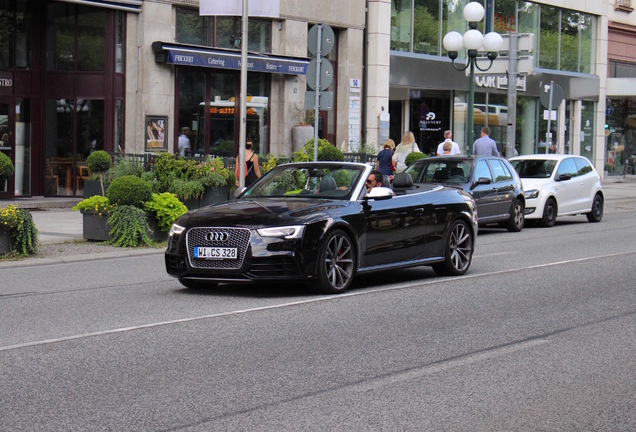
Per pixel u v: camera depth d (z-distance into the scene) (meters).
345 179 12.68
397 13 34.12
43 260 15.66
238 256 11.28
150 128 26.28
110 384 7.25
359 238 12.17
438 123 36.09
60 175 26.06
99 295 11.93
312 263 11.47
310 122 30.34
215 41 27.98
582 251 17.77
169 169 22.34
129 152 25.94
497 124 38.94
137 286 12.80
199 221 11.59
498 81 37.69
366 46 33.00
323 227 11.59
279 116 29.81
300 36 30.16
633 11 47.44
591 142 45.34
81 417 6.36
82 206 17.89
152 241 18.22
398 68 33.81
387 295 12.01
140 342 8.86
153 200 18.41
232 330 9.50
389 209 12.68
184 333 9.32
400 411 6.62
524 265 15.47
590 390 7.32
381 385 7.35
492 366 8.09
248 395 6.98
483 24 38.31
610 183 44.94
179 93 27.17
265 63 28.52
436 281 13.42
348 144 31.83
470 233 14.28
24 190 25.84
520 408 6.77
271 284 12.98
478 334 9.50
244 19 21.05
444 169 21.31
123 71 25.98
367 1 32.94
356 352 8.55
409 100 35.09
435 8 35.75
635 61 48.19
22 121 25.75
